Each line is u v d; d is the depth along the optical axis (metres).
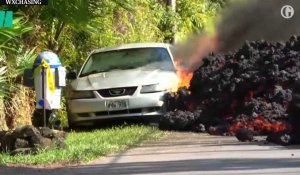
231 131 25.69
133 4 36.50
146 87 30.08
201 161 19.56
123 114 30.02
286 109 24.56
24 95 28.75
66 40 34.94
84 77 31.56
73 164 20.22
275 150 21.14
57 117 28.09
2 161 20.47
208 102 28.09
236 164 18.80
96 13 30.45
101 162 20.44
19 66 26.84
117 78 30.53
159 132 27.45
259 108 25.52
